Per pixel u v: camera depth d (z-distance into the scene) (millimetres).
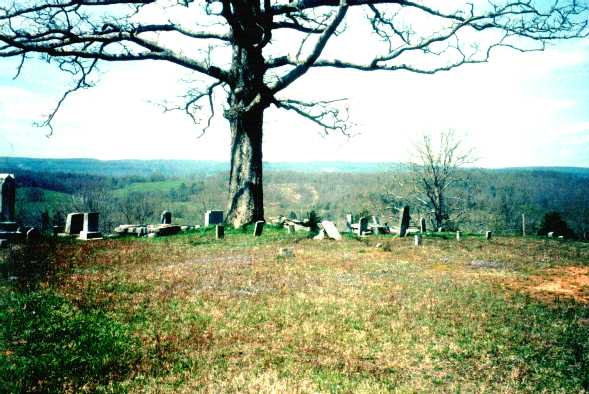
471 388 6293
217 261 15609
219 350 7426
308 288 11836
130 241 20812
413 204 53719
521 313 10148
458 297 11422
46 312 8938
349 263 15914
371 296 11188
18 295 10016
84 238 21625
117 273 13211
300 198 97438
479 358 7449
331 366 6891
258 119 24688
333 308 9977
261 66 24344
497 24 21797
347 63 23781
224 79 24375
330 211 83062
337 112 27109
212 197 93000
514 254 20328
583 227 61031
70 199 76875
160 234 23656
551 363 7301
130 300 10234
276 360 7074
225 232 23188
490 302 11031
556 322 9523
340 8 18594
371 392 6000
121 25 22078
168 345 7590
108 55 22359
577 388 6355
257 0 23203
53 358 6770
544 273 15445
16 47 21109
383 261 16688
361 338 8141
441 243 23672
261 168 25016
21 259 14766
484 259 18328
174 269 13984
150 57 23031
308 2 21859
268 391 5863
